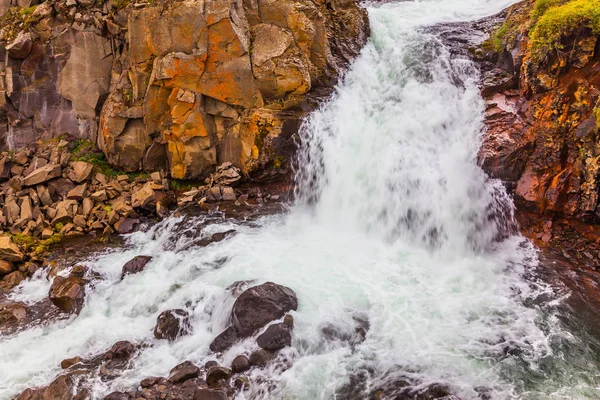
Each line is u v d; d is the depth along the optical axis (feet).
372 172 38.70
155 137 44.16
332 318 27.22
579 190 32.89
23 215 39.63
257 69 42.06
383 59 46.57
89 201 41.39
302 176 42.01
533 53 37.14
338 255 33.91
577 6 35.29
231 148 43.06
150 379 24.08
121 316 30.14
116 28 45.88
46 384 24.59
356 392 22.84
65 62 46.47
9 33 46.75
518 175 35.32
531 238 34.24
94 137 46.98
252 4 43.42
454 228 34.65
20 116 47.09
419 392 22.38
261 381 23.58
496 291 29.71
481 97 39.63
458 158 36.78
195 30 40.19
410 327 26.78
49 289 32.94
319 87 44.37
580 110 33.88
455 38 46.78
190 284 31.32
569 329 26.58
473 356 24.71
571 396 22.22
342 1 48.73
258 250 34.35
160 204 41.32
